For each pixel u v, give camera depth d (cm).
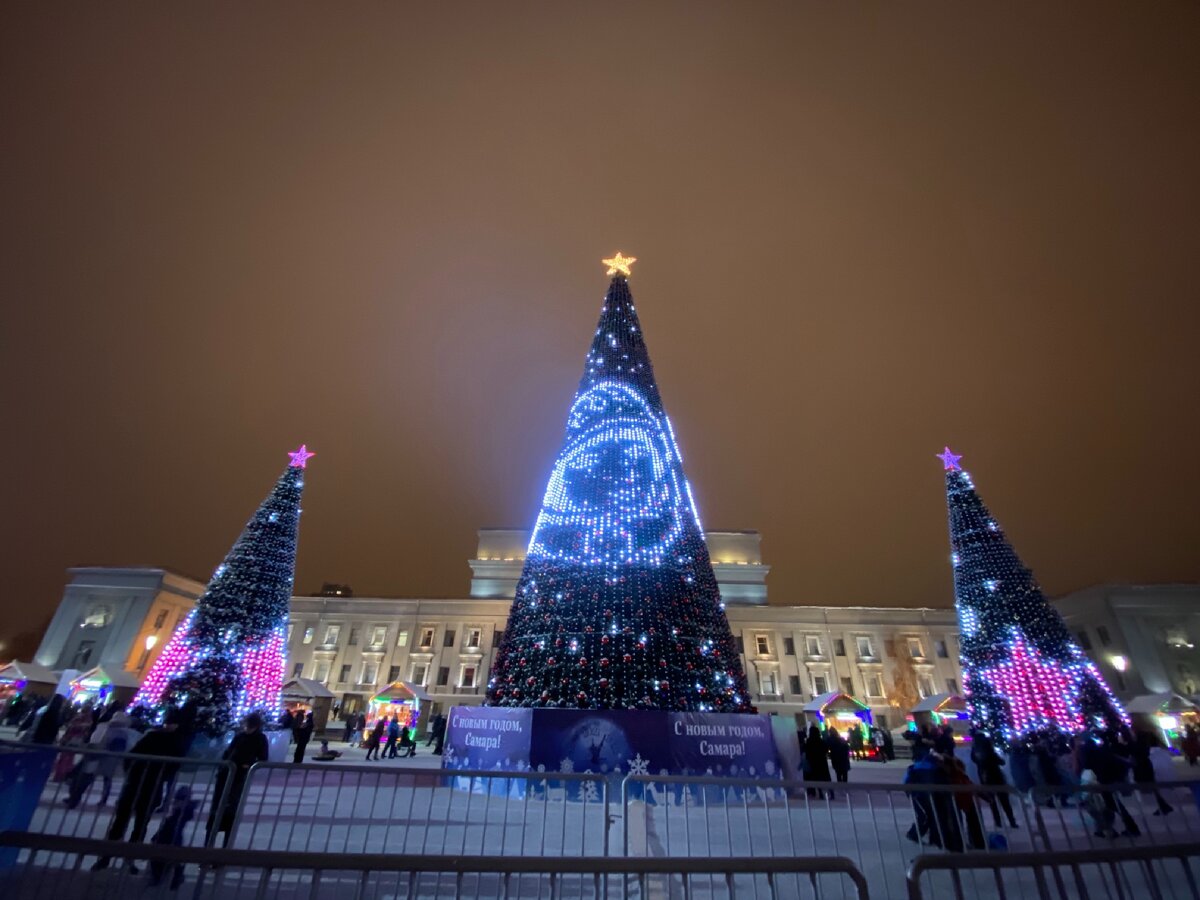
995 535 1445
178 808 574
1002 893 292
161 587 4150
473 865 283
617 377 1430
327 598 4453
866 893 298
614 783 925
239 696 1220
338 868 270
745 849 685
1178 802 913
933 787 555
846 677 4106
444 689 4119
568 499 1276
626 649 1059
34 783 512
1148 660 3531
